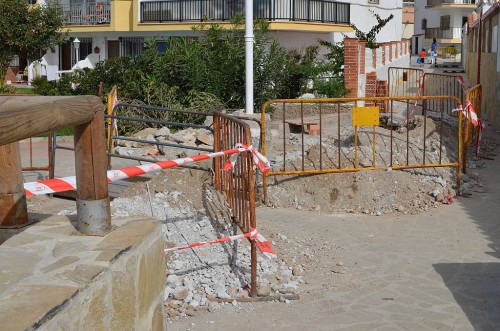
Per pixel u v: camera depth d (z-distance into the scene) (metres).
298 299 6.13
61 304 2.88
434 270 6.95
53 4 30.03
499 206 9.57
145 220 4.21
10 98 3.53
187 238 6.71
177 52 17.66
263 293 6.09
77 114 3.61
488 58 21.11
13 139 3.02
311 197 9.53
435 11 61.16
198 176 8.01
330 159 10.17
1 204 4.12
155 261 4.05
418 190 9.79
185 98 17.03
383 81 21.06
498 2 19.53
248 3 15.08
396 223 8.73
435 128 12.18
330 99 9.70
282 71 18.83
